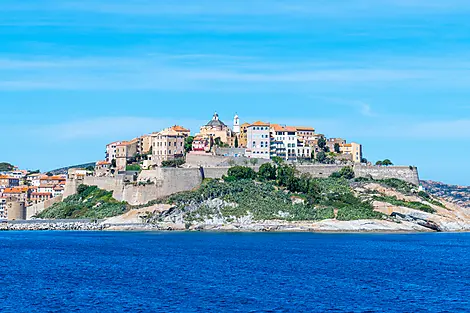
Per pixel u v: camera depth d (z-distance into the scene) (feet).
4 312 642.63
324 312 640.17
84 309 653.30
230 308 655.35
